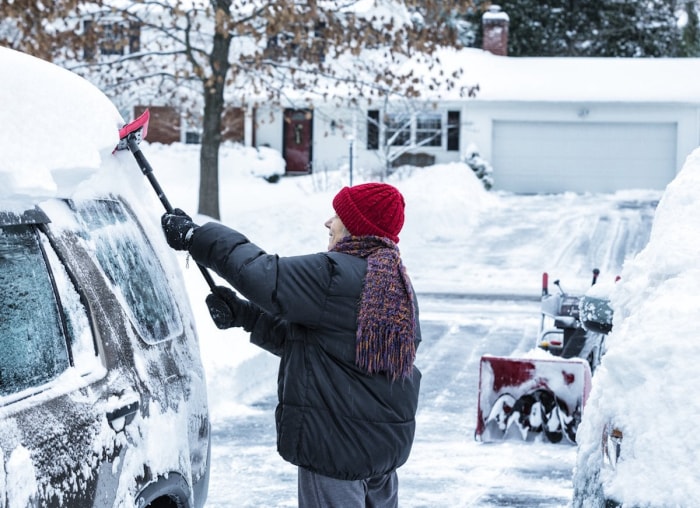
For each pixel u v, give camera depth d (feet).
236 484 24.14
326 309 12.12
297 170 135.03
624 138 125.70
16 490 9.04
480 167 123.03
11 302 9.99
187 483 12.71
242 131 134.31
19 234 10.41
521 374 28.35
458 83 128.47
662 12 167.22
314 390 12.21
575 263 75.20
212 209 73.26
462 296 61.87
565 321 35.27
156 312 13.06
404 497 23.30
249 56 69.67
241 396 33.71
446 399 34.06
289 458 12.32
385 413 12.32
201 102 119.24
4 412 9.29
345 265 12.25
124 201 13.42
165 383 12.44
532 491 23.86
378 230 12.62
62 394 10.16
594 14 167.02
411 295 12.58
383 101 118.73
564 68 135.13
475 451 27.40
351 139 68.28
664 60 137.59
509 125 127.75
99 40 69.72
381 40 68.03
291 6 61.26
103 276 11.67
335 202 12.84
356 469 12.23
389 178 115.65
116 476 10.75
